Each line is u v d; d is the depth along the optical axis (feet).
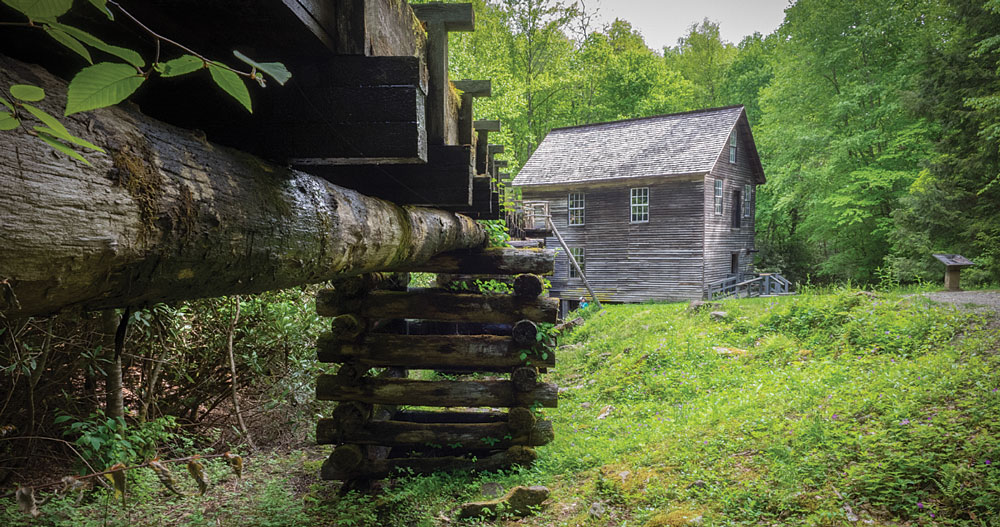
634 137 75.82
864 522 10.39
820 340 24.98
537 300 16.47
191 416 19.44
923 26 66.08
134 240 3.42
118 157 3.33
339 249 6.85
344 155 5.89
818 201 71.87
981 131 42.47
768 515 11.25
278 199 5.29
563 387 28.60
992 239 43.39
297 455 18.93
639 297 69.82
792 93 78.54
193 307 17.47
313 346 22.11
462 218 16.26
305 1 4.96
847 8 71.15
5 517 10.81
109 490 11.83
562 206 75.46
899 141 62.64
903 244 52.47
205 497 14.12
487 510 13.11
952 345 20.36
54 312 3.42
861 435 13.28
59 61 4.34
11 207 2.57
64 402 15.17
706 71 135.54
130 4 4.30
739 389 20.98
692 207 65.62
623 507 12.82
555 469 15.92
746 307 33.81
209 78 5.74
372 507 13.97
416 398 16.03
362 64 5.82
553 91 111.14
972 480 10.74
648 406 21.81
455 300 16.43
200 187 4.10
